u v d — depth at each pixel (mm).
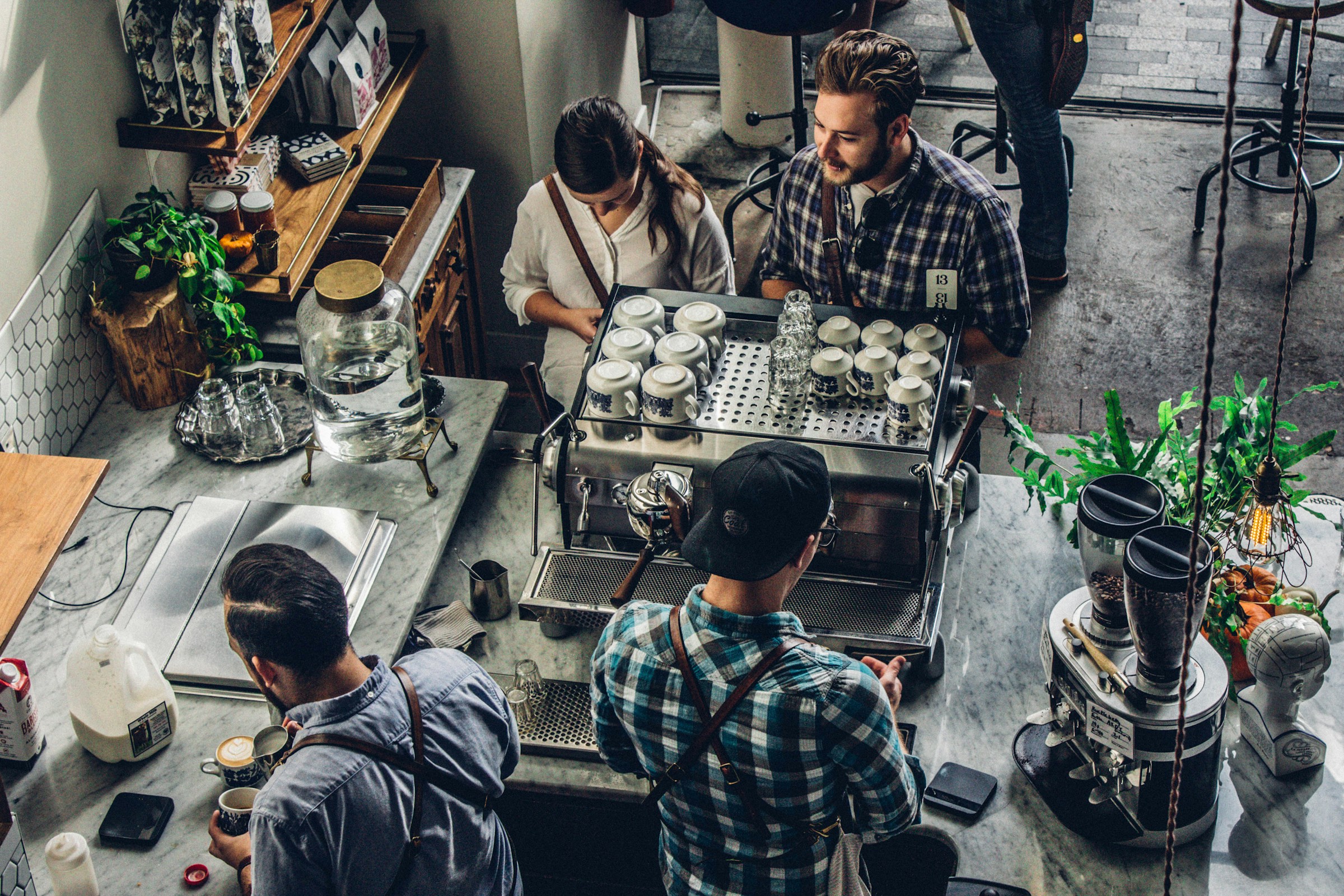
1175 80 5699
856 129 2477
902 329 2516
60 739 2221
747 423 2342
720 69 5531
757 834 1743
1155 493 1979
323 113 3346
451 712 1832
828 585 2309
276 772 1737
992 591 2516
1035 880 2045
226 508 2576
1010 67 4105
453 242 3654
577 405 2389
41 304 2646
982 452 4113
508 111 3904
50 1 2572
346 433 2646
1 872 1784
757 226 5145
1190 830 2047
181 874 2020
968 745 2240
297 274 2953
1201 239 4906
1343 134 5352
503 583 2467
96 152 2785
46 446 2709
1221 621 2178
